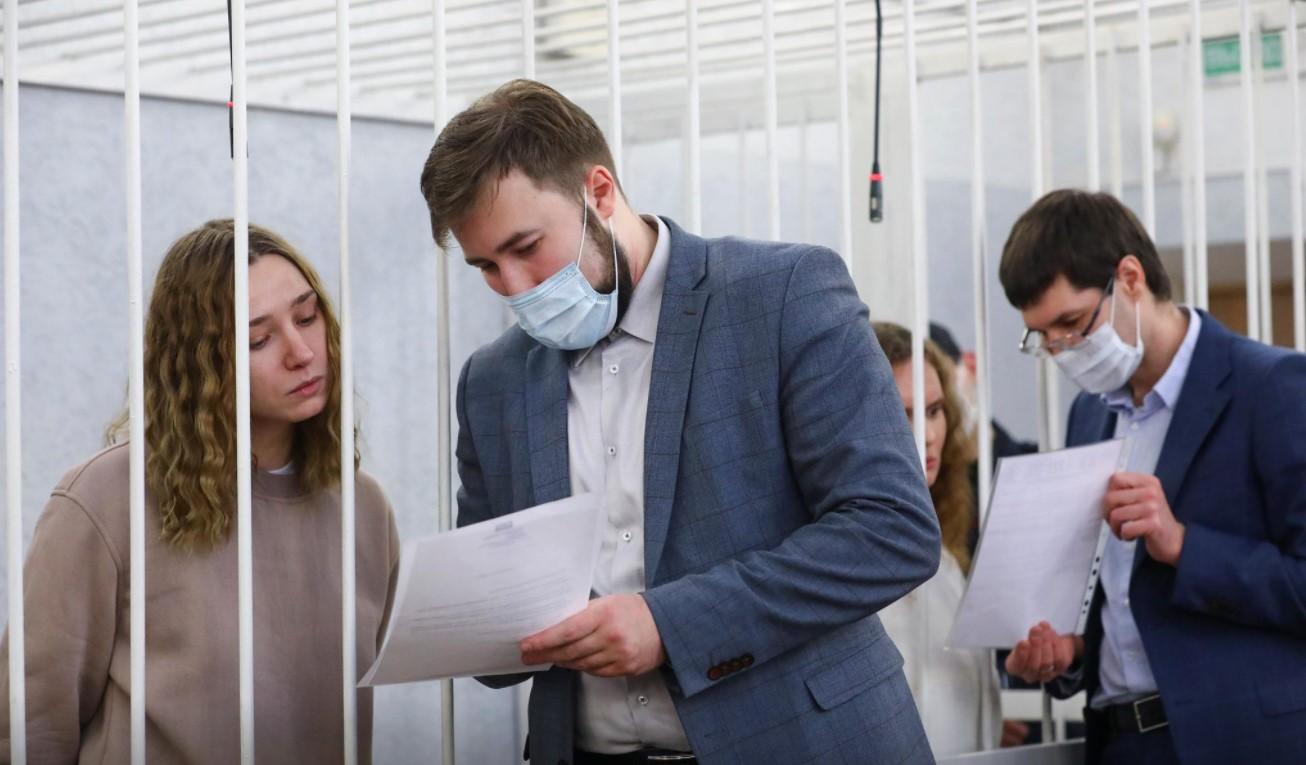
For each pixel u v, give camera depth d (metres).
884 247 3.64
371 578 2.07
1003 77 5.45
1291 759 2.05
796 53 3.43
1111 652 2.27
